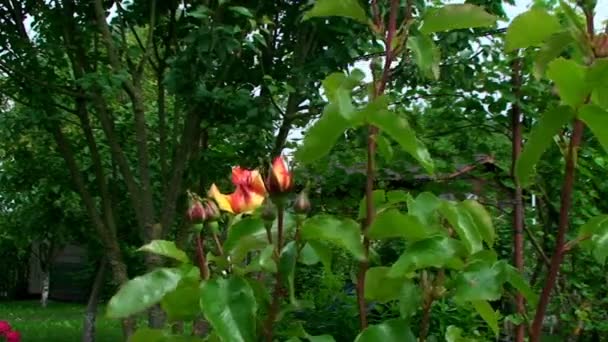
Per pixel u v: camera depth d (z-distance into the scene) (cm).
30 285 2370
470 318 413
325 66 512
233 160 565
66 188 801
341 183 460
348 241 150
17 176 830
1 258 2244
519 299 210
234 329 136
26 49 583
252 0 539
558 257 161
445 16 162
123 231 816
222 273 159
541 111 413
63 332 1430
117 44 607
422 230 153
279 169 148
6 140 770
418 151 151
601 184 449
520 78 423
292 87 515
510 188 434
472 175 445
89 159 771
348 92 153
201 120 554
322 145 152
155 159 759
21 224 993
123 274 616
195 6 556
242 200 163
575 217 440
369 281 167
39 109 600
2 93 623
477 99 446
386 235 156
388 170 455
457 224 158
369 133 162
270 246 148
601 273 458
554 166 411
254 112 510
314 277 468
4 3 598
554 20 157
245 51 545
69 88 592
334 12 167
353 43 507
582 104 146
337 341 459
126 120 751
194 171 569
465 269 159
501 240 447
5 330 689
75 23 600
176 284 144
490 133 457
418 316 352
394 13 165
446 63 464
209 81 548
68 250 2284
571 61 142
